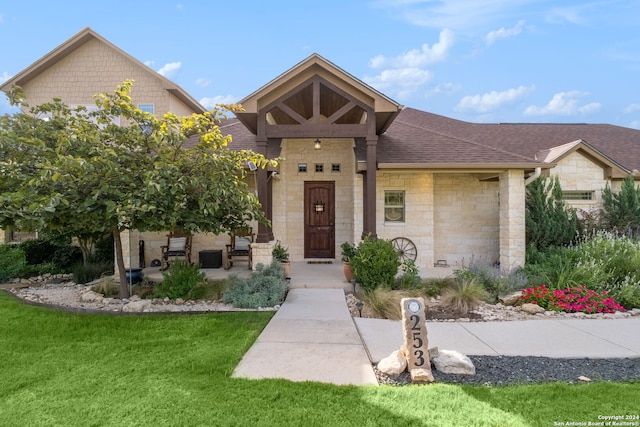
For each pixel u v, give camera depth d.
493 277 8.12
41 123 6.76
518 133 15.04
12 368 4.20
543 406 3.40
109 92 11.84
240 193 6.79
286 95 8.66
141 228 6.58
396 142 10.73
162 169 6.03
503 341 5.22
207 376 3.98
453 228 11.38
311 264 11.23
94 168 5.84
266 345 4.95
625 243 8.53
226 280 8.09
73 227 6.69
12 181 6.09
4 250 10.95
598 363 4.47
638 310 6.86
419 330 4.20
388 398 3.53
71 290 8.75
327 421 3.15
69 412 3.29
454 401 3.48
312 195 12.12
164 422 3.13
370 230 8.63
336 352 4.71
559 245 10.17
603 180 11.96
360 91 8.60
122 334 5.34
